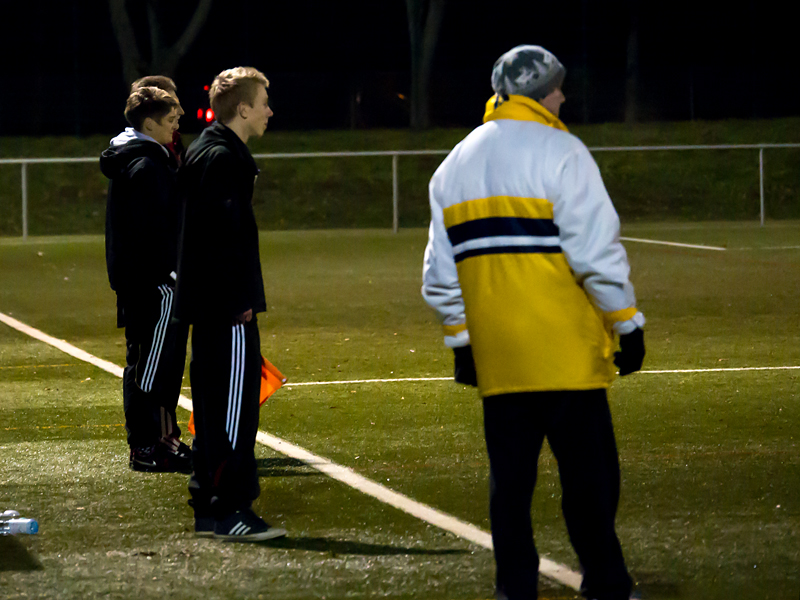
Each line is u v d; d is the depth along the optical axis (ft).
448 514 64.95
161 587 54.13
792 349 115.85
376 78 368.89
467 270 47.70
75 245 240.32
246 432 60.23
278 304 152.46
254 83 59.26
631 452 77.87
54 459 78.59
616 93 374.43
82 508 67.15
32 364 114.21
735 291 157.48
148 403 74.79
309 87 368.48
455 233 47.91
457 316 48.85
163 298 73.05
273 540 60.85
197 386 60.70
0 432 86.48
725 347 117.39
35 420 90.38
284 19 422.00
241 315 58.90
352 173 310.04
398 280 175.94
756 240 229.66
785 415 88.12
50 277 187.42
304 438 83.15
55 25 413.18
